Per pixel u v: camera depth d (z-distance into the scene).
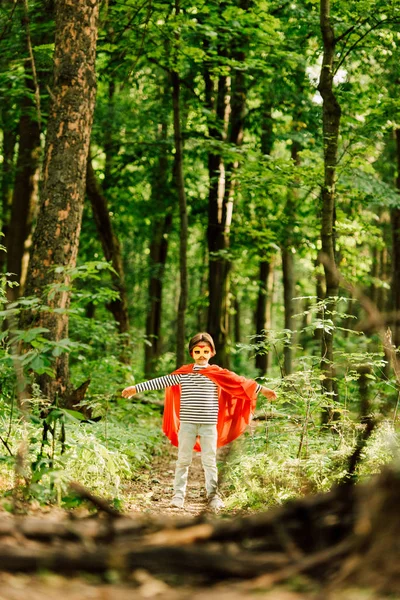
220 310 15.27
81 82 7.78
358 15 9.41
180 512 6.10
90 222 16.25
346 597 2.32
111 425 8.00
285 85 14.46
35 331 4.59
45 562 2.59
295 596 2.37
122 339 13.00
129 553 2.66
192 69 14.46
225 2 12.60
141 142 15.30
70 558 2.61
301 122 14.98
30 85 12.84
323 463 5.83
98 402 7.85
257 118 15.68
